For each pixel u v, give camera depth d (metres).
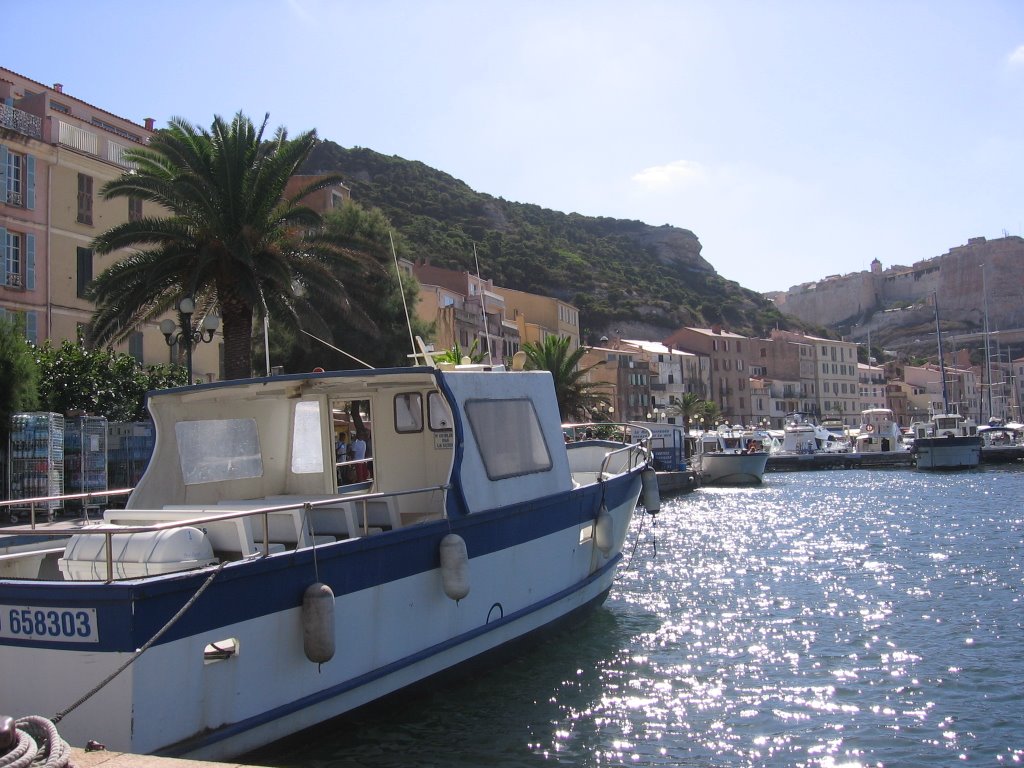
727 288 198.12
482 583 11.25
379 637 9.62
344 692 9.24
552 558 13.01
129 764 5.34
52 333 34.00
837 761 9.73
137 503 10.35
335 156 146.62
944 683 12.40
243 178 24.11
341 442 13.25
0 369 22.88
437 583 10.48
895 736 10.43
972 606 17.45
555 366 54.97
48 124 34.56
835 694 11.95
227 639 8.05
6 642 7.58
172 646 7.55
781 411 135.50
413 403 11.83
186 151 24.16
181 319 22.53
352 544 9.20
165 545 8.29
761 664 13.34
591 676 12.59
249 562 8.16
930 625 15.84
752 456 65.19
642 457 17.75
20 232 33.06
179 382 31.42
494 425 11.88
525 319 90.06
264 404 11.65
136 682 7.25
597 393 58.53
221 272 24.50
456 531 10.73
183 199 24.20
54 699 7.40
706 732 10.49
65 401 27.14
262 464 11.63
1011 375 172.88
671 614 16.88
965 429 89.12
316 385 11.20
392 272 40.19
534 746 9.99
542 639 13.29
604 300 148.25
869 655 13.85
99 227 36.56
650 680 12.46
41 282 33.78
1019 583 19.91
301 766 9.05
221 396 11.20
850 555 25.31
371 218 41.72
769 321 188.62
